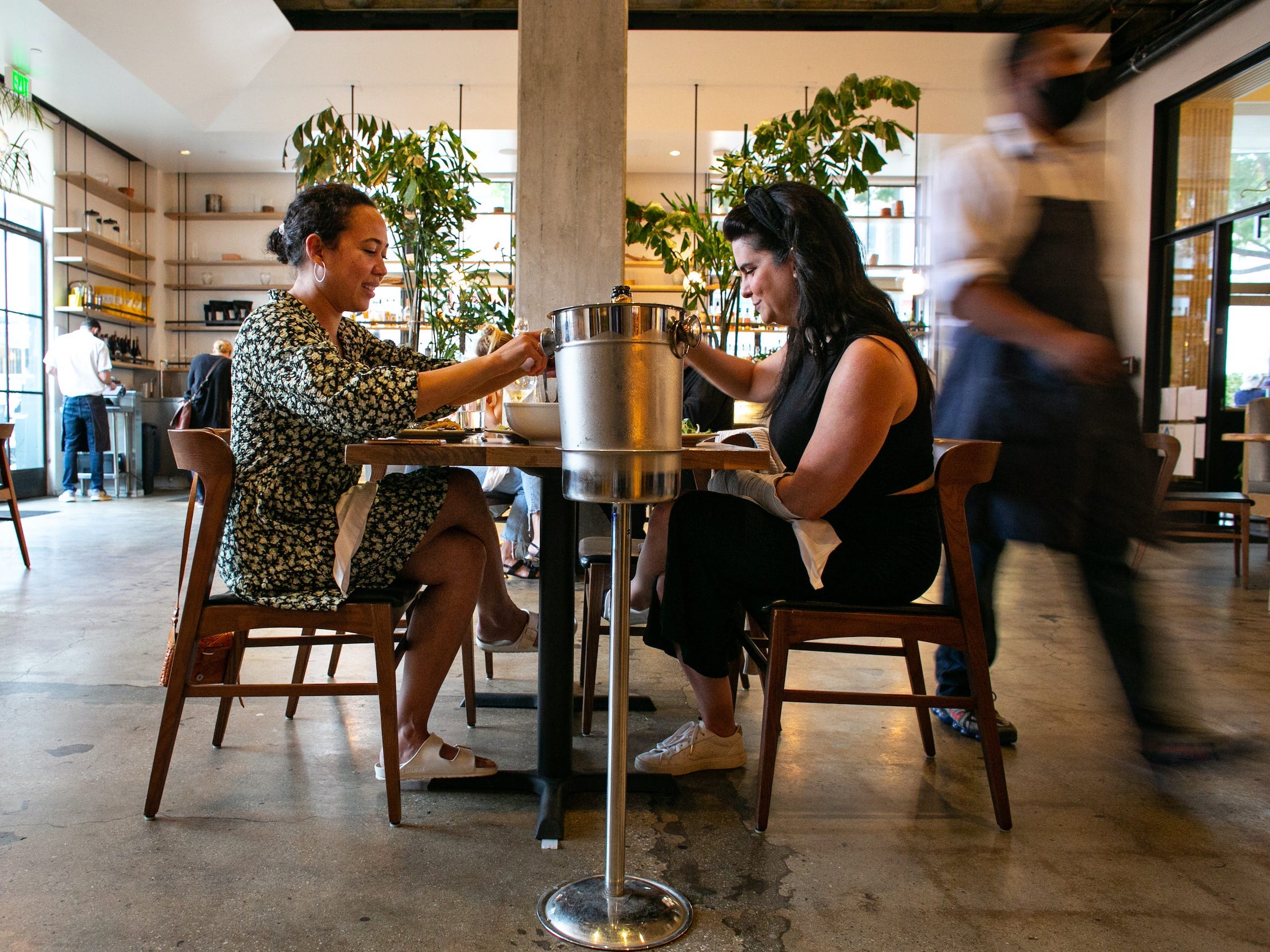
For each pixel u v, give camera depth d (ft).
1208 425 20.94
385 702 4.82
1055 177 5.90
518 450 4.22
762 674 5.13
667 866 4.47
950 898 4.19
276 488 4.84
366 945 3.69
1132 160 23.35
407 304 16.26
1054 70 5.80
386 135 15.48
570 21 12.82
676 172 30.40
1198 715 6.97
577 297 12.85
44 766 5.64
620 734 3.81
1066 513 5.91
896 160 28.86
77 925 3.81
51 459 26.84
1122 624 5.78
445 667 5.30
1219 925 3.98
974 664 4.94
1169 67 21.83
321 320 5.37
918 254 31.50
